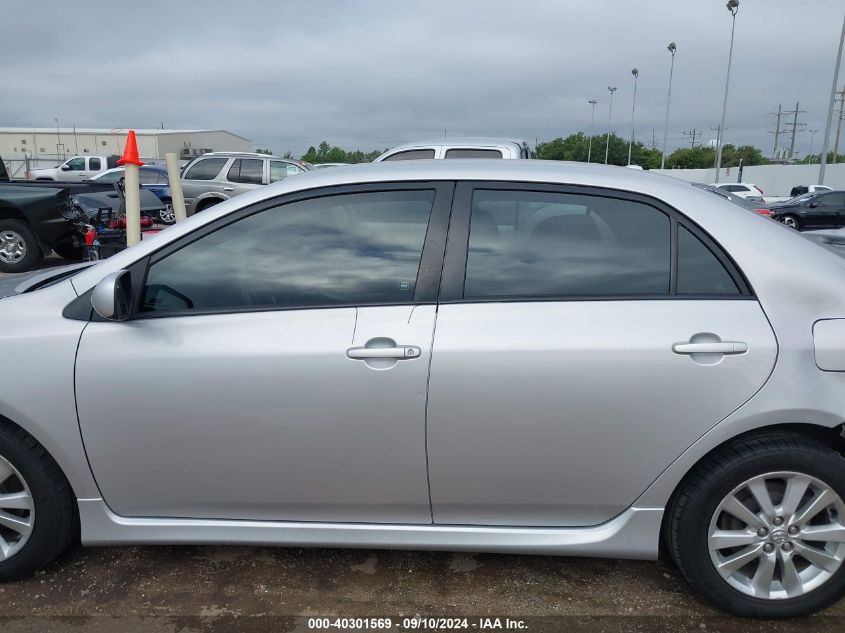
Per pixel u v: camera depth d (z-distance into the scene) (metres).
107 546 2.71
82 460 2.33
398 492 2.30
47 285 2.63
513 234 2.35
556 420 2.18
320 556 2.72
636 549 2.31
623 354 2.15
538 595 2.49
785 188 45.19
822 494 2.20
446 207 2.36
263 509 2.38
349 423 2.23
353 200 2.40
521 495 2.29
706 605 2.44
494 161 2.58
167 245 2.38
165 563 2.66
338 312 2.28
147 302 2.36
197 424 2.28
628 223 2.33
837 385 2.15
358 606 2.42
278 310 2.30
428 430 2.22
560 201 2.36
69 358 2.28
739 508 2.23
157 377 2.26
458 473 2.26
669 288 2.25
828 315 2.19
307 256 2.37
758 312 2.19
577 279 2.28
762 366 2.13
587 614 2.38
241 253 2.39
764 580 2.28
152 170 20.17
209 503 2.38
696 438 2.17
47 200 9.27
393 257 2.33
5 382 2.27
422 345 2.19
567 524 2.34
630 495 2.26
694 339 2.15
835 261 2.34
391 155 8.31
